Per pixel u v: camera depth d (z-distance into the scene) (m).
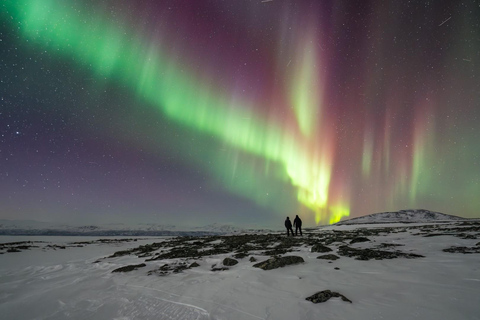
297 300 4.92
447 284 5.28
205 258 10.92
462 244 10.77
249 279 6.80
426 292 4.84
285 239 17.48
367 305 4.41
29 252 17.47
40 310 5.20
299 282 6.21
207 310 4.73
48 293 6.39
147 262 10.91
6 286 7.37
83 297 5.99
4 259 13.97
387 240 13.82
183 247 16.03
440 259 7.91
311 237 18.42
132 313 4.84
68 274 9.16
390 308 4.20
